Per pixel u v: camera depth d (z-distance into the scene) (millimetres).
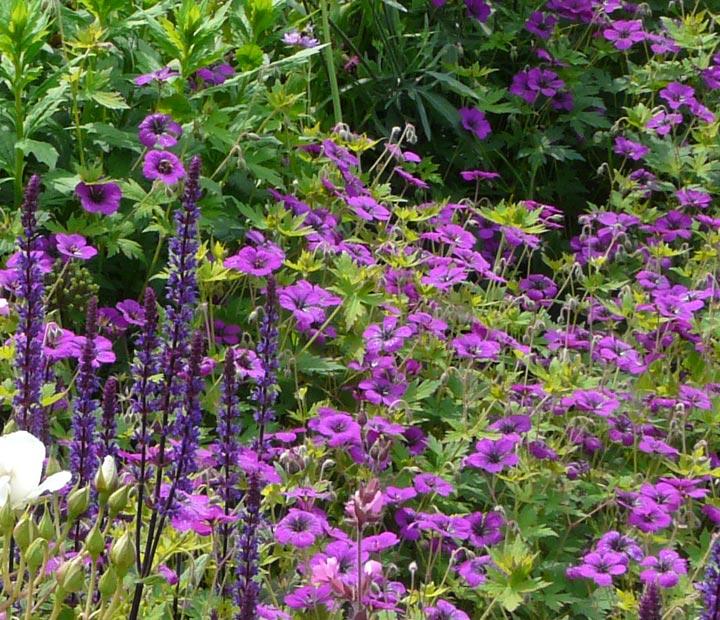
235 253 5449
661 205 7270
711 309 5562
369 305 5023
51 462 2482
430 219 5891
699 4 8484
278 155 5719
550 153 7094
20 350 2988
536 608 4105
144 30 5680
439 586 3932
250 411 4645
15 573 2381
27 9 4633
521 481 4520
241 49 5477
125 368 4770
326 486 3875
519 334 5508
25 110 4914
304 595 3404
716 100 7875
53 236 4746
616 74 8273
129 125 5328
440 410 4754
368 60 7062
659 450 4520
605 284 5922
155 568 2967
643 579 3889
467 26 7715
